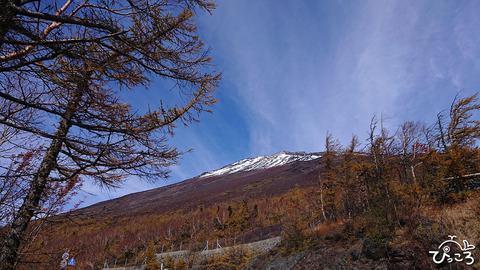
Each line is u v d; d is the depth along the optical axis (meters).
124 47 3.77
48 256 6.01
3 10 2.88
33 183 4.77
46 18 3.11
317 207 21.00
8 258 4.76
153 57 4.02
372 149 19.05
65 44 3.26
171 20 3.96
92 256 30.36
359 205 16.55
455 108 21.00
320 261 13.43
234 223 34.34
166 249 35.28
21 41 2.90
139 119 4.09
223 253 22.97
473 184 13.58
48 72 3.52
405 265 9.66
